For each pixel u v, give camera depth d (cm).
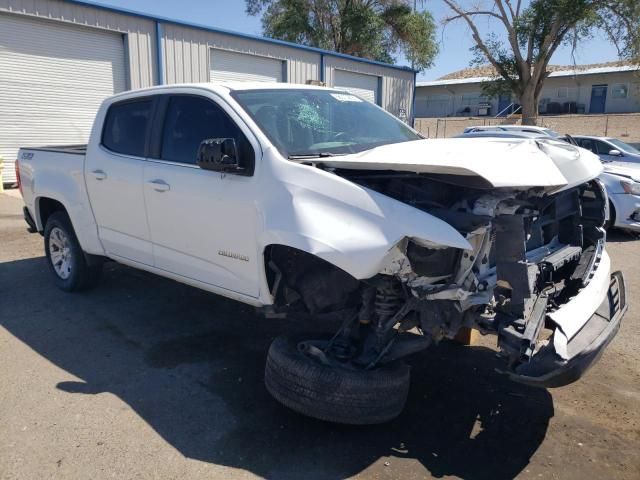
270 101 402
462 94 5031
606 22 2534
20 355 431
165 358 430
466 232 289
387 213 291
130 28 1491
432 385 395
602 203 398
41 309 530
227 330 486
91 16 1412
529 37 2644
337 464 304
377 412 310
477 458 311
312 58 2039
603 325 317
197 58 1658
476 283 298
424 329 310
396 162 297
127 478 289
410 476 294
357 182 322
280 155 347
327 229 304
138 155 453
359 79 2300
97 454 308
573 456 313
